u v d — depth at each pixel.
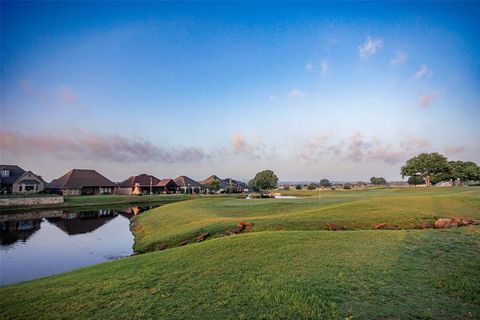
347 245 14.80
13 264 21.08
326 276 10.96
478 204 27.78
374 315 8.12
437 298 9.00
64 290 11.58
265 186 134.62
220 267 12.61
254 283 10.68
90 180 95.00
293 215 25.89
